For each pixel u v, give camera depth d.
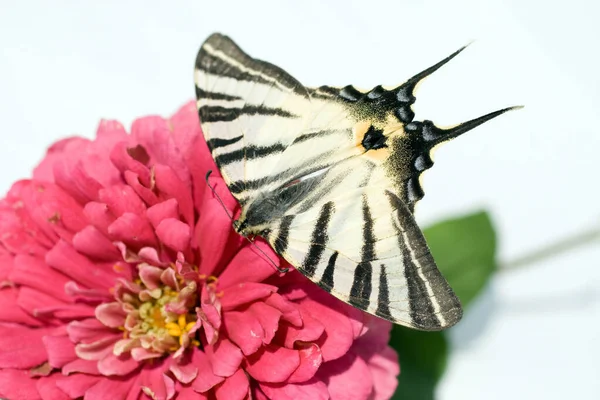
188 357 0.35
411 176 0.33
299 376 0.33
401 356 0.41
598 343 0.46
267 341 0.33
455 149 0.48
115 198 0.34
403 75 0.49
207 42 0.33
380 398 0.36
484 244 0.42
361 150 0.33
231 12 0.50
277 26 0.50
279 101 0.33
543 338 0.46
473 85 0.49
